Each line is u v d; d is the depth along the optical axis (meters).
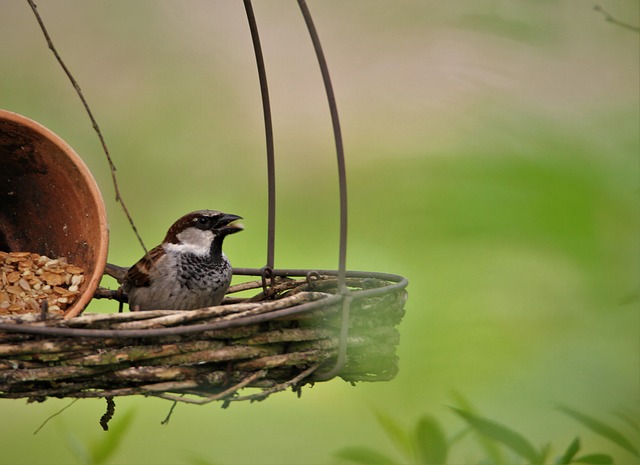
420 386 6.84
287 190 12.60
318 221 12.33
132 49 13.05
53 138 6.13
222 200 12.30
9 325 4.70
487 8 6.18
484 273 6.86
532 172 5.89
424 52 10.39
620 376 6.26
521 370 6.50
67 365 4.87
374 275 6.56
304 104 13.23
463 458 6.49
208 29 13.52
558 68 6.64
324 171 12.66
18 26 12.76
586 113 6.19
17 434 10.57
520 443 4.99
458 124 6.40
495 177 5.97
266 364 5.23
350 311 5.50
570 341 6.38
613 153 5.96
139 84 12.80
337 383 10.76
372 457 5.20
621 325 6.30
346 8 13.79
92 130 12.26
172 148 12.51
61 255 6.74
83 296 6.20
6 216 7.00
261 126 13.02
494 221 5.95
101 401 10.89
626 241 5.91
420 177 6.36
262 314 5.06
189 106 12.86
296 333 5.29
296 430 10.34
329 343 5.40
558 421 7.05
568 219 5.86
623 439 4.96
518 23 6.10
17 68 12.41
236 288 7.59
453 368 6.73
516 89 6.54
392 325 5.73
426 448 5.20
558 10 6.21
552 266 6.22
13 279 6.25
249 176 12.55
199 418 10.66
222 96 13.09
